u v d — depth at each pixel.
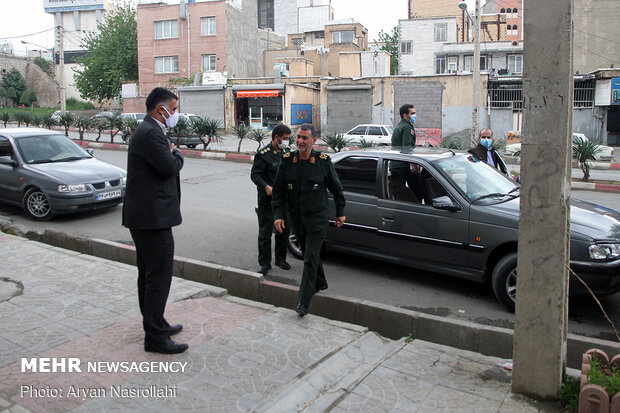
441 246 5.68
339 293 5.84
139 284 4.05
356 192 6.41
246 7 45.84
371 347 4.21
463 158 6.43
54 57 65.31
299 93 36.41
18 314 4.55
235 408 3.15
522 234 3.25
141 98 44.06
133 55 46.06
